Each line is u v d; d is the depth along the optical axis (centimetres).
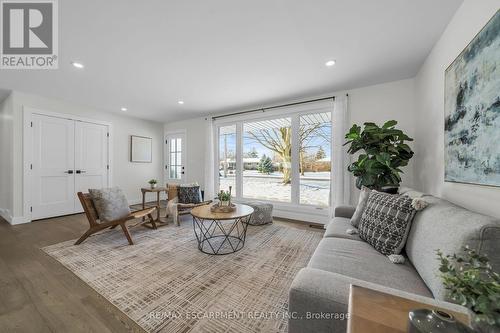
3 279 188
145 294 167
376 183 248
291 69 268
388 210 152
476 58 131
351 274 119
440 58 199
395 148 246
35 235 300
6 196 381
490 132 118
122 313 147
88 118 444
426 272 104
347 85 319
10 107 356
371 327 63
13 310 149
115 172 495
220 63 252
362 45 215
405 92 295
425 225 120
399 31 193
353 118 332
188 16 173
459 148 154
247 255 235
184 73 279
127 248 254
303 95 363
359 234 178
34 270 203
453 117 164
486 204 125
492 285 50
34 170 371
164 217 407
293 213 393
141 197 552
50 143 389
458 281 55
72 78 295
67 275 194
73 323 137
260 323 138
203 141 530
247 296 165
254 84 316
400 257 133
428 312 58
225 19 177
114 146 493
